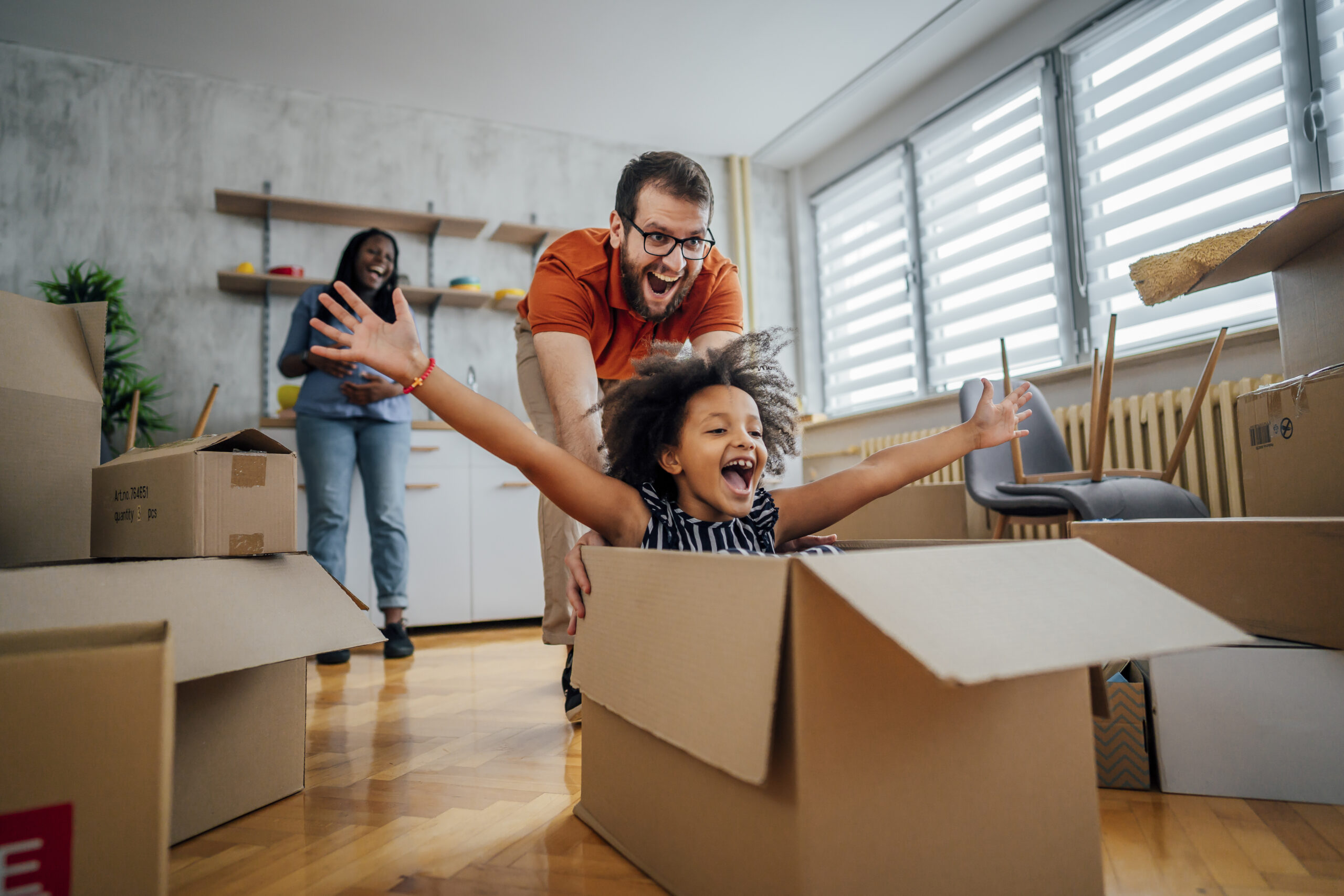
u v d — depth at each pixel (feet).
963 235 11.81
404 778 3.72
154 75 10.91
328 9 9.96
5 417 3.61
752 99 12.62
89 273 9.64
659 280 4.42
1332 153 7.80
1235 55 8.55
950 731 2.01
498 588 10.51
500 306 12.28
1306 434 3.99
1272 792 3.18
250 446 3.44
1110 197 9.87
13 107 10.23
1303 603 3.15
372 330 2.84
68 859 1.68
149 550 3.34
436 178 12.33
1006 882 2.04
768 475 4.11
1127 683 3.41
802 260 14.83
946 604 1.71
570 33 10.68
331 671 7.22
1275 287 4.53
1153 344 9.39
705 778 2.21
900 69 12.01
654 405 3.46
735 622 2.00
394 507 8.50
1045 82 10.64
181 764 2.94
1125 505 5.38
